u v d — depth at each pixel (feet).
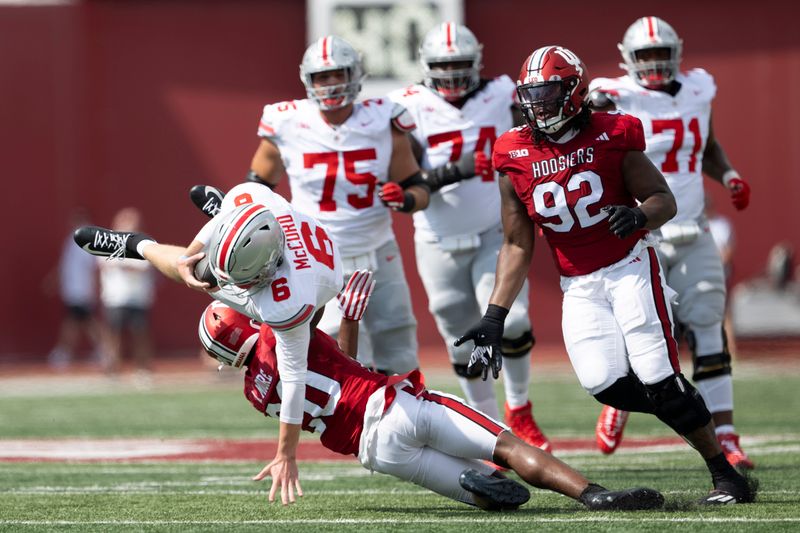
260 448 90.84
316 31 200.34
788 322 181.98
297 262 50.42
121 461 82.53
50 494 64.54
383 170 71.41
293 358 50.62
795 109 204.74
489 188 75.82
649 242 55.01
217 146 206.28
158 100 205.67
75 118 204.54
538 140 54.13
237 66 205.77
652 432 95.55
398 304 73.05
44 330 204.95
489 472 53.98
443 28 75.77
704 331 73.00
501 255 55.93
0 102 203.72
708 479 65.57
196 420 115.24
